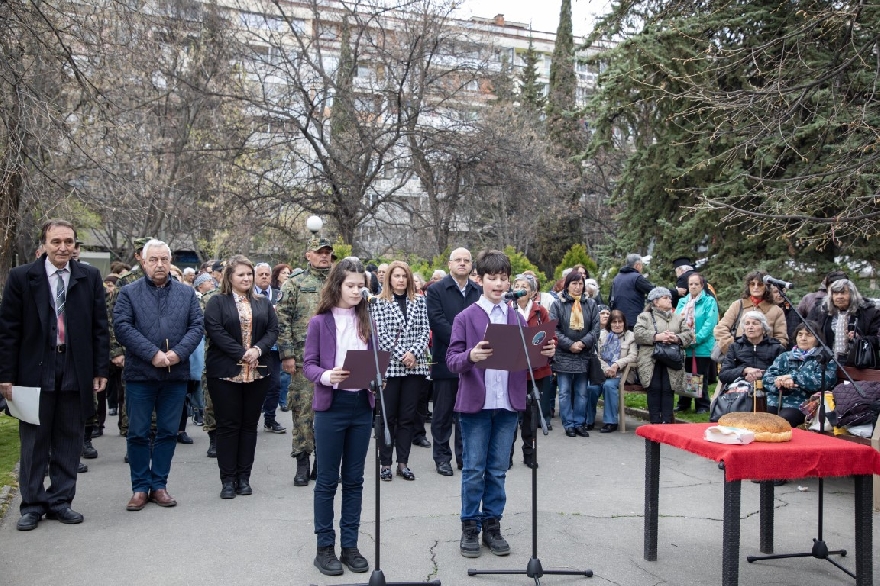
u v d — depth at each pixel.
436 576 5.02
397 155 25.25
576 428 10.00
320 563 5.05
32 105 10.72
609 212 35.00
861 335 7.87
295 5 25.91
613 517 6.38
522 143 26.14
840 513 6.55
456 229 30.36
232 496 6.88
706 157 13.45
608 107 14.51
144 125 23.52
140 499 6.52
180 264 40.91
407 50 24.33
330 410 5.04
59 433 6.19
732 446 4.68
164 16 20.34
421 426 9.42
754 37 13.16
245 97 23.05
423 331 7.75
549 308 10.04
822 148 11.91
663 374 9.83
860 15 9.96
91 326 6.30
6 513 6.31
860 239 13.11
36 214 13.45
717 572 5.12
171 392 6.64
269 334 7.18
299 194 24.52
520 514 6.44
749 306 9.37
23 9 10.73
